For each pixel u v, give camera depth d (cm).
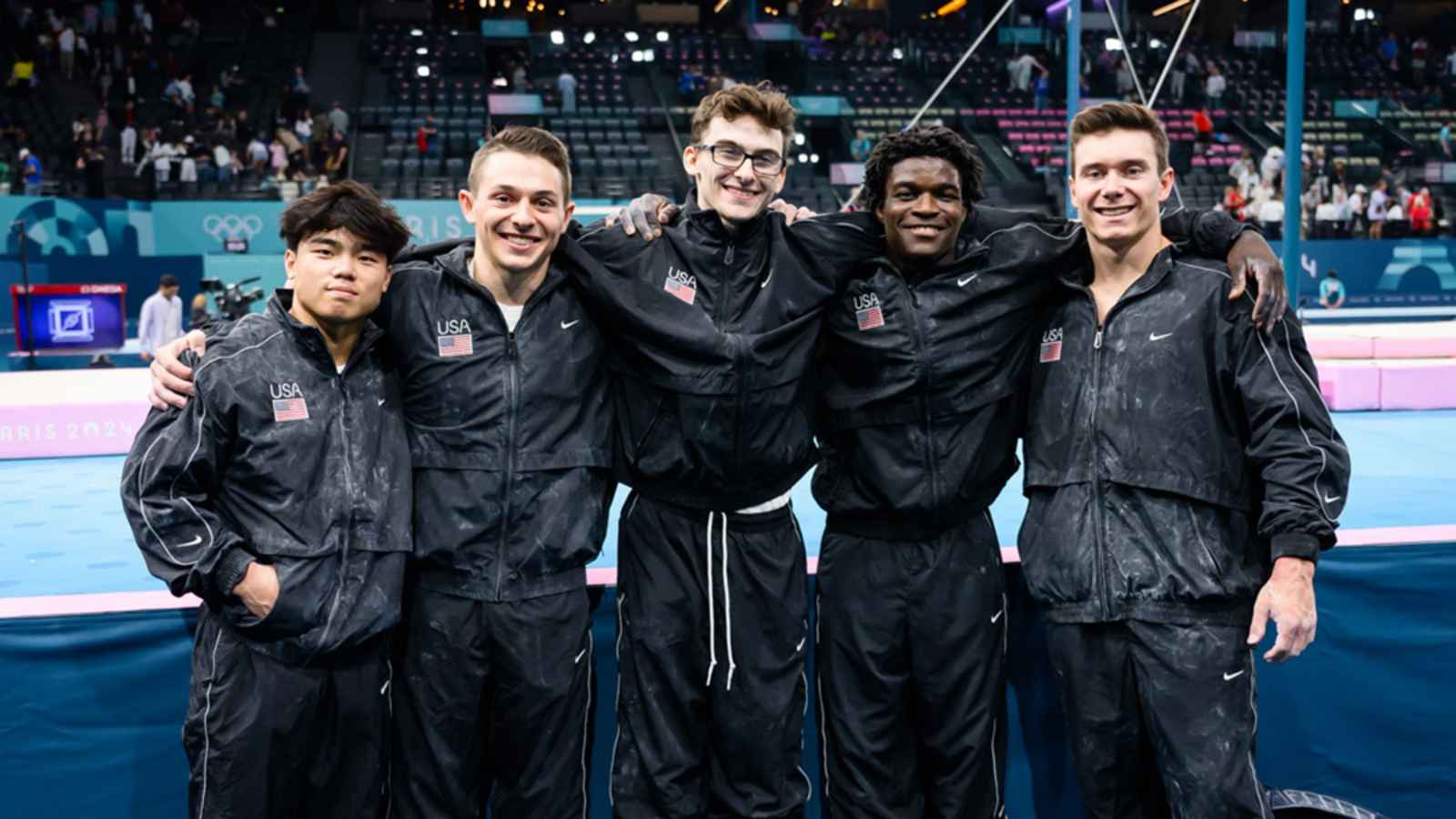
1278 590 179
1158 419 192
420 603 194
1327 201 1505
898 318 204
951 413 205
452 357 191
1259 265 187
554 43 2080
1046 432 204
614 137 1722
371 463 189
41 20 1788
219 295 877
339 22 2256
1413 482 400
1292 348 189
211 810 185
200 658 188
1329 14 2188
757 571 203
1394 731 248
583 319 199
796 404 203
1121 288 201
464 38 2059
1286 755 247
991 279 205
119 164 1472
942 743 211
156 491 177
